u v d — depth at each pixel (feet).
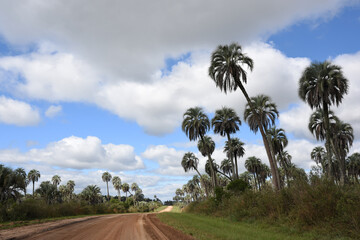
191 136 139.85
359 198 31.45
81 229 43.91
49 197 168.86
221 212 71.92
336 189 35.53
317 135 113.50
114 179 436.76
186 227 41.75
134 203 380.78
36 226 49.83
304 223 36.24
